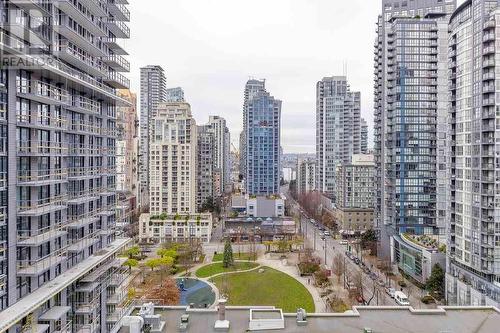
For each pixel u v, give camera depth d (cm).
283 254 13138
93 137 5528
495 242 7231
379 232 13038
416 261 10031
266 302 8775
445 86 11638
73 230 4969
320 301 8819
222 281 10294
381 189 12812
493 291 7025
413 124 11738
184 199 16512
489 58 7262
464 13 8062
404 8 13025
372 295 9125
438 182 11562
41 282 4231
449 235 8569
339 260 10800
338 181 18062
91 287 5006
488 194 7288
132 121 17962
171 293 8612
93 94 5331
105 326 5644
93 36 5450
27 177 3969
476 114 7588
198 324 3052
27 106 4050
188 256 12050
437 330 2962
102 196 5762
